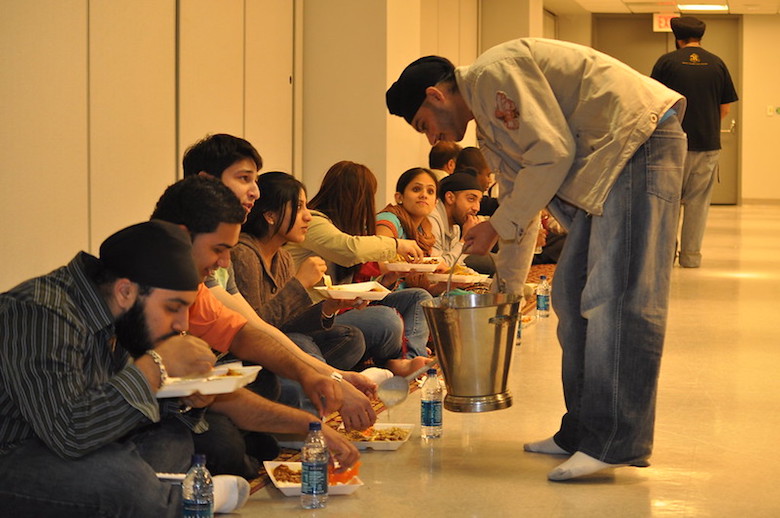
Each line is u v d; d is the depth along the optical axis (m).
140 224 2.13
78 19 4.85
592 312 2.70
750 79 17.14
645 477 2.78
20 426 2.07
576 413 2.94
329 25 7.46
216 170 3.04
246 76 6.63
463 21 11.80
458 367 2.86
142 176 5.46
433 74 2.84
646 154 2.68
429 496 2.60
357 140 7.48
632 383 2.67
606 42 17.34
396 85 2.90
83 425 1.97
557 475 2.71
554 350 4.82
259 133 6.86
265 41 6.89
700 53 7.95
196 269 2.15
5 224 4.42
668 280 2.70
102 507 2.05
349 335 3.69
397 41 7.59
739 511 2.50
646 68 17.27
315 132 7.54
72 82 4.83
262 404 2.65
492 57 2.72
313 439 2.51
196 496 2.16
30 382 1.97
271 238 3.40
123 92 5.25
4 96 4.39
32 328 1.99
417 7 8.02
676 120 2.72
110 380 2.03
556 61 2.71
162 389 2.07
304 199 3.45
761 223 13.34
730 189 17.53
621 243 2.68
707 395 3.85
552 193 2.70
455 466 2.88
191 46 5.89
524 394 3.86
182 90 5.81
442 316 2.83
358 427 2.81
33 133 4.57
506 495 2.60
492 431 3.29
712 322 5.58
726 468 2.88
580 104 2.69
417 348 4.32
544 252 8.44
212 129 6.19
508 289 3.10
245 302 3.00
